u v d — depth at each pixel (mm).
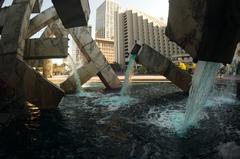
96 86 23203
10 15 10086
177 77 16078
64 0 6531
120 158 5602
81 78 18016
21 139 6938
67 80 17453
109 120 9172
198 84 7492
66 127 8195
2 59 9297
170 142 6617
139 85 21781
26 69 9242
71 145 6469
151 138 6973
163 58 15820
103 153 5898
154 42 117062
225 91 15453
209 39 4410
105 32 154625
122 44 116562
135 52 15875
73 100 14242
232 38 4527
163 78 27562
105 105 12508
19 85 9141
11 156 5719
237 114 9641
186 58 58562
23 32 10102
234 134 7156
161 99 14117
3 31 9734
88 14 8172
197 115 8398
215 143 6445
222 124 8266
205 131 7535
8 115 9406
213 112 10055
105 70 19703
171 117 9547
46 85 9727
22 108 11125
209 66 6734
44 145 6465
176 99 14078
